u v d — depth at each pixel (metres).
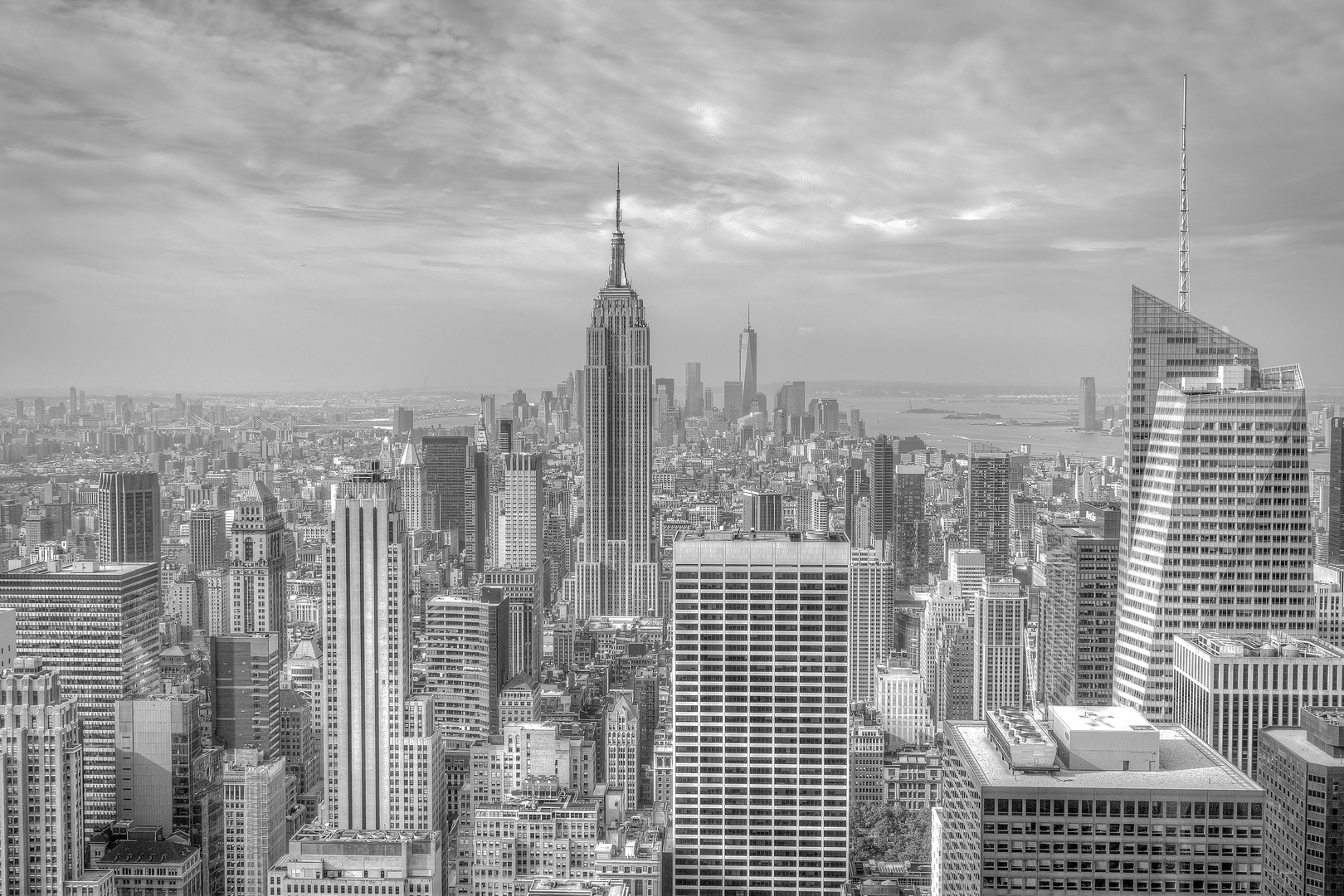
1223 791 165.75
